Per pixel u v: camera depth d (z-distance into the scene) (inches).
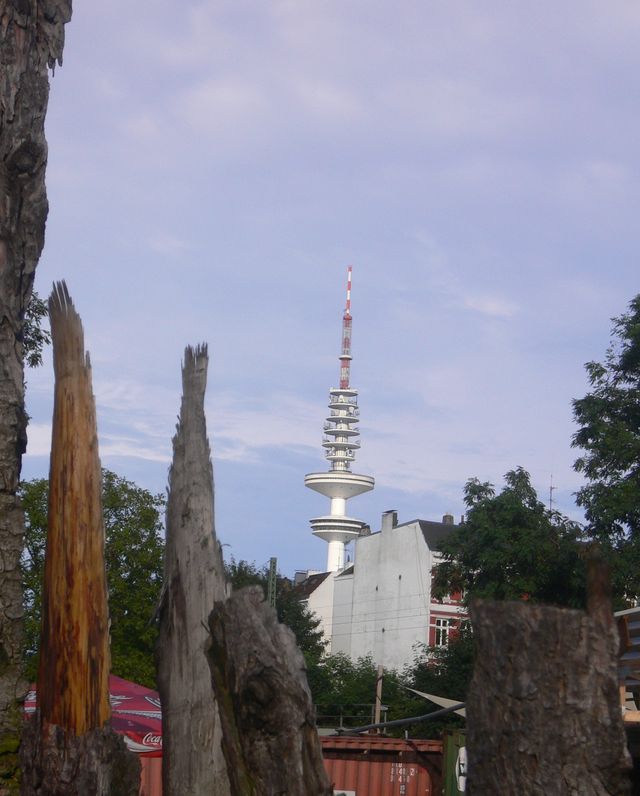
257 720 113.8
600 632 102.5
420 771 775.1
